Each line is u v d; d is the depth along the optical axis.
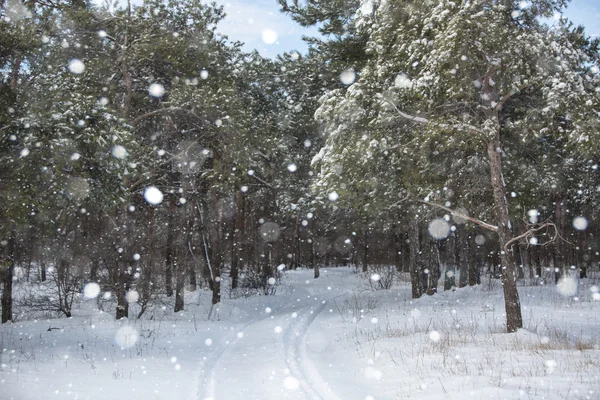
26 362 10.50
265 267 31.38
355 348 11.53
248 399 7.43
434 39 11.87
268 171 28.61
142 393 7.89
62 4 16.95
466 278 26.28
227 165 20.73
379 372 8.96
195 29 19.48
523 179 16.50
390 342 11.77
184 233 23.44
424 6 12.48
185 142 20.81
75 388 8.20
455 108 13.70
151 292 20.45
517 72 12.25
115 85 19.28
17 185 11.11
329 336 13.97
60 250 20.41
